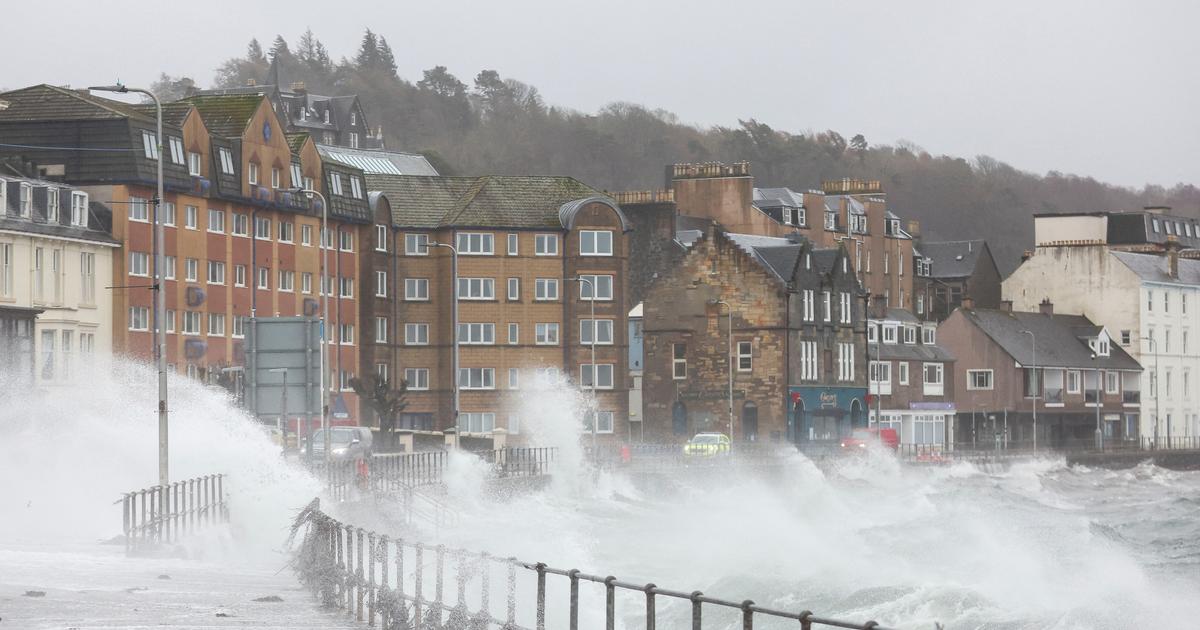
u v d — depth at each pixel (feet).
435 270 546.67
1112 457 654.94
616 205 552.82
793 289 555.69
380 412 442.50
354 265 526.98
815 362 569.23
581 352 549.13
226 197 452.35
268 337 236.43
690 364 563.07
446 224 542.98
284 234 489.26
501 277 545.44
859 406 594.65
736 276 558.56
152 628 118.42
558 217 551.18
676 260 584.40
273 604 139.13
